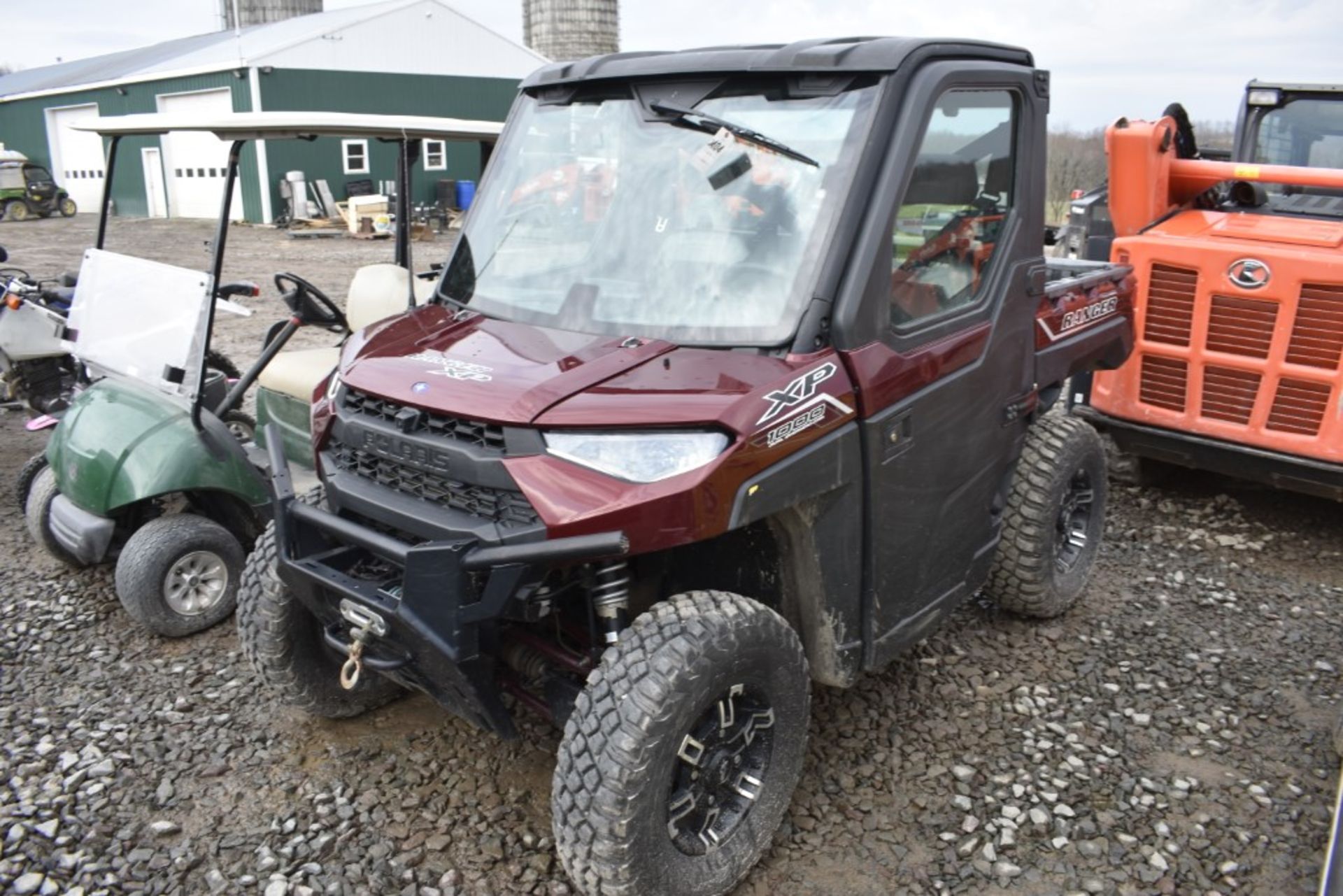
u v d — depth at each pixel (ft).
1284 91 20.77
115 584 14.90
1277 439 17.17
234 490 14.05
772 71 10.08
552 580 9.16
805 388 8.92
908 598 10.91
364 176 87.30
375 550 8.74
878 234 9.43
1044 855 10.08
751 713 9.39
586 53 92.17
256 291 15.52
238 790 10.85
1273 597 15.79
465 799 10.69
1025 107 11.62
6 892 9.32
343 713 11.84
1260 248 16.89
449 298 11.39
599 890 8.43
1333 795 11.03
